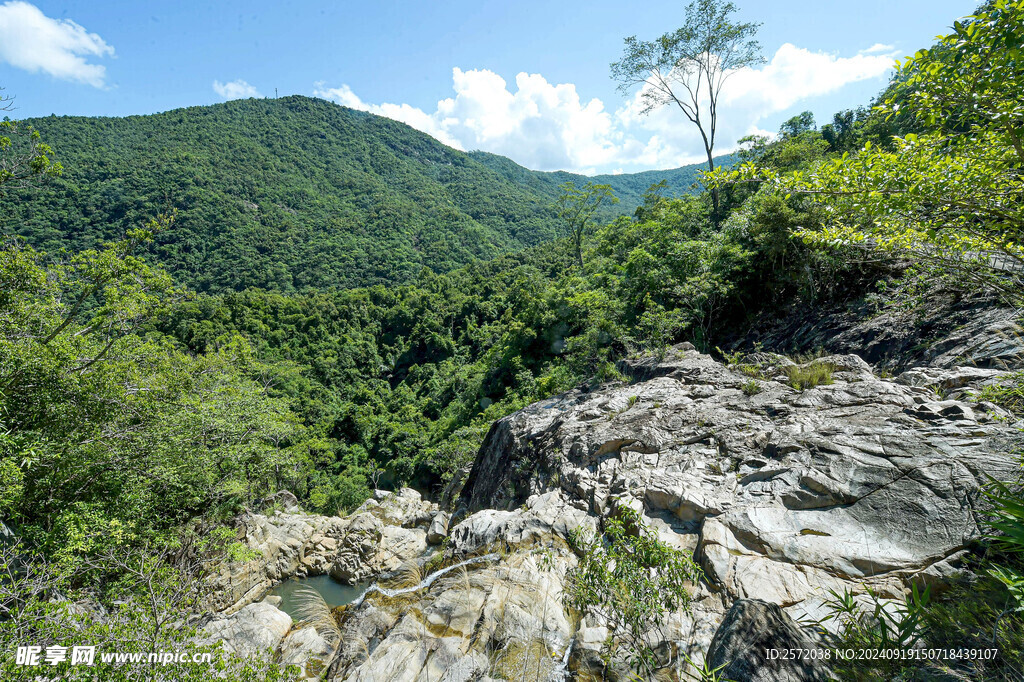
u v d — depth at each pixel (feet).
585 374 63.52
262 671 11.80
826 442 19.42
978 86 9.27
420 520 46.85
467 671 12.80
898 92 11.06
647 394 31.40
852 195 11.56
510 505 31.53
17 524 26.84
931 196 10.30
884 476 16.44
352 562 41.60
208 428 43.11
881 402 21.24
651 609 10.77
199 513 40.68
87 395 30.78
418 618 15.38
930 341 30.17
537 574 16.58
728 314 60.13
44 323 31.55
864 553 14.24
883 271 40.22
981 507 13.67
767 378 29.73
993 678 7.03
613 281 86.53
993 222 10.67
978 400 18.62
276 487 69.00
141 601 13.21
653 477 21.79
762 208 50.62
